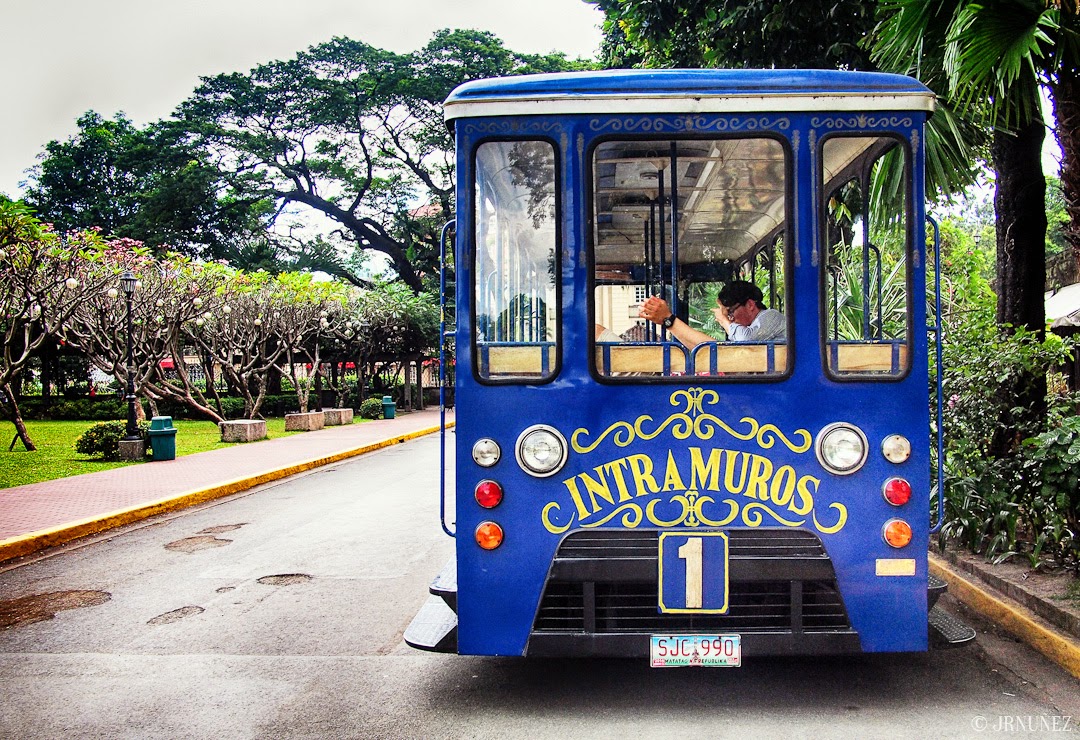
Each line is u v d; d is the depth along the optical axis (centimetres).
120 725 396
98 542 852
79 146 4522
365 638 526
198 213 3862
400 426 2392
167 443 1466
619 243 409
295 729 387
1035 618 475
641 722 379
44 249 1509
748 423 371
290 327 2423
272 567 730
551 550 374
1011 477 593
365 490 1183
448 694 423
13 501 1020
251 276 2291
